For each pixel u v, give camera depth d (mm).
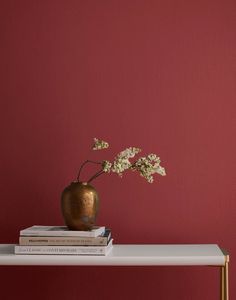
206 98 2707
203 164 2695
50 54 2734
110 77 2723
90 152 2713
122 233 2689
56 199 2709
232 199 2682
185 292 2672
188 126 2705
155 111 2713
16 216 2707
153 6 2734
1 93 2727
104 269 2693
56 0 2738
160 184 2695
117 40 2729
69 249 2227
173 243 2682
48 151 2719
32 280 2693
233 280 2660
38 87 2729
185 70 2715
